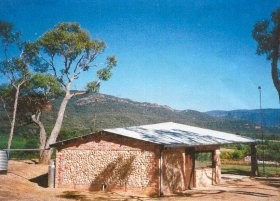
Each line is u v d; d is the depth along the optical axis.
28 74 38.19
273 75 22.64
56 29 37.56
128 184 20.72
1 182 21.25
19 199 16.84
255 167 32.12
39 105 39.53
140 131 24.00
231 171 36.03
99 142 21.92
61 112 37.84
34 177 26.33
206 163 25.89
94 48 38.94
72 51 37.94
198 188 23.42
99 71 38.84
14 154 41.97
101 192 20.84
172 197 19.25
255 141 31.58
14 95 39.97
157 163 20.02
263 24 22.97
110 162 21.44
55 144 22.78
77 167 22.30
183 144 20.92
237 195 20.28
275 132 174.75
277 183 26.61
